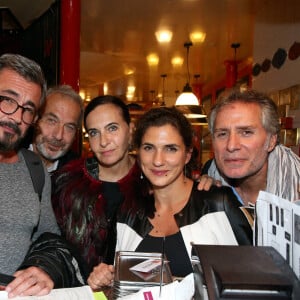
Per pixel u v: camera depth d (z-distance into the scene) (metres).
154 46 5.33
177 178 1.25
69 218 1.48
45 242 1.15
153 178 1.21
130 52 5.61
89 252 1.43
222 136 1.24
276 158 1.30
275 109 1.25
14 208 1.25
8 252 1.20
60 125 1.88
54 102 1.88
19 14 4.14
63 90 1.96
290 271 0.61
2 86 1.25
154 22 4.36
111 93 9.06
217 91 8.09
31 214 1.27
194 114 5.13
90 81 7.55
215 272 0.60
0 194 1.24
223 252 0.68
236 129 1.20
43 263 1.04
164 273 0.86
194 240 1.18
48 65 3.33
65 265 1.10
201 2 3.77
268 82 4.18
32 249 1.16
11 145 1.27
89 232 1.45
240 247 0.71
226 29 4.64
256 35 4.54
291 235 0.65
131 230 1.25
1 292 0.84
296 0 3.43
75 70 3.16
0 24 4.08
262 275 0.59
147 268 0.88
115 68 6.55
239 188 1.42
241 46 5.37
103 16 4.16
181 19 4.29
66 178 1.57
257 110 1.20
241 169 1.23
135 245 1.21
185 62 6.26
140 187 1.36
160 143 1.18
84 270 1.23
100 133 1.52
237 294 0.56
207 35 4.89
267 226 0.75
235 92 1.26
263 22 4.29
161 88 8.50
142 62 6.18
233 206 1.22
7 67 1.26
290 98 3.63
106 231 1.45
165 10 3.99
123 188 1.50
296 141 3.46
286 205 0.67
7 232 1.22
